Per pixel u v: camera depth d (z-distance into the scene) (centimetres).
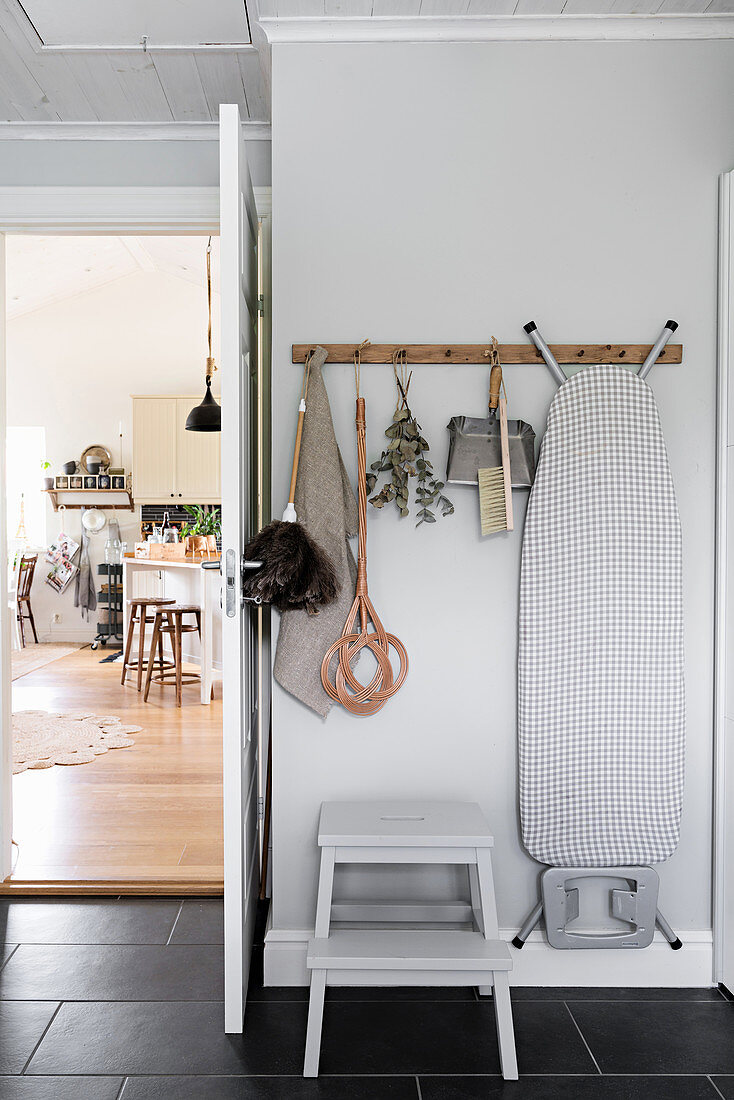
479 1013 213
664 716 222
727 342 225
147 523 857
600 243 228
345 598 223
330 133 227
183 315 873
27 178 286
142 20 226
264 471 280
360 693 222
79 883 279
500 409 223
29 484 873
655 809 222
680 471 230
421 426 228
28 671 693
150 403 841
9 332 869
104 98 268
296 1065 190
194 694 596
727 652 226
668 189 228
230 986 200
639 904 221
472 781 230
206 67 250
